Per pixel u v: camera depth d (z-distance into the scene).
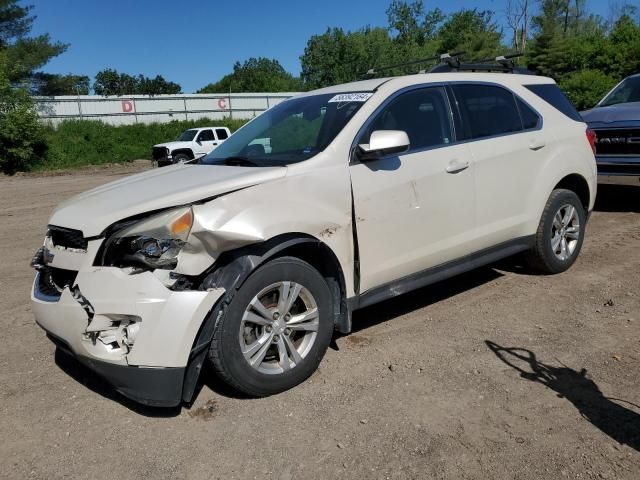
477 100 4.63
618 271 5.47
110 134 34.19
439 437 2.93
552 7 51.84
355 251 3.71
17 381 3.74
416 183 3.99
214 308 3.07
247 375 3.23
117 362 2.96
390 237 3.88
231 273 3.12
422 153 4.08
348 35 48.69
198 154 25.31
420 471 2.68
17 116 26.52
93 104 39.28
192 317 2.94
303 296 3.47
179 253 3.01
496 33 55.94
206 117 44.00
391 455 2.80
